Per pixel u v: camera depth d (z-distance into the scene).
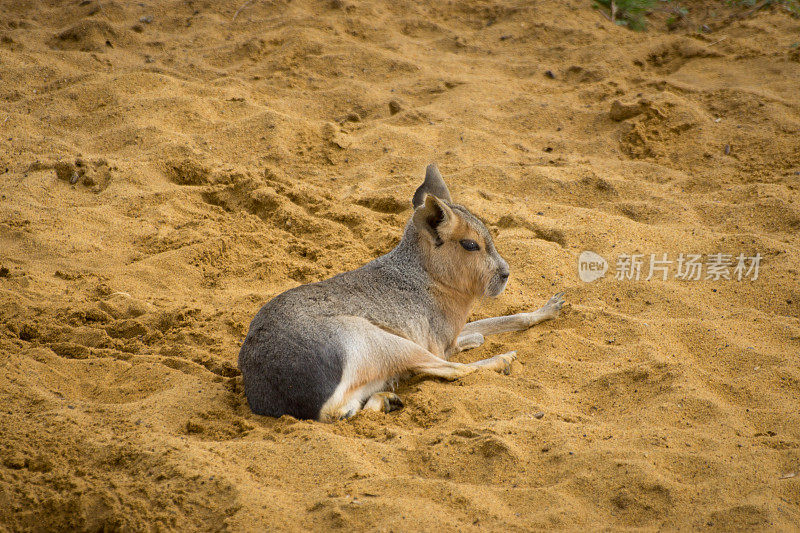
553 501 5.88
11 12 20.11
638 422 7.14
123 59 18.17
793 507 5.71
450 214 8.34
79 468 6.44
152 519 5.81
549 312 9.61
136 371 8.28
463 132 15.23
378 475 6.27
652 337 8.90
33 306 9.46
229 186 13.16
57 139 14.65
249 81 17.31
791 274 10.17
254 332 7.67
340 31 19.47
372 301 8.30
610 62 17.69
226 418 7.45
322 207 12.74
